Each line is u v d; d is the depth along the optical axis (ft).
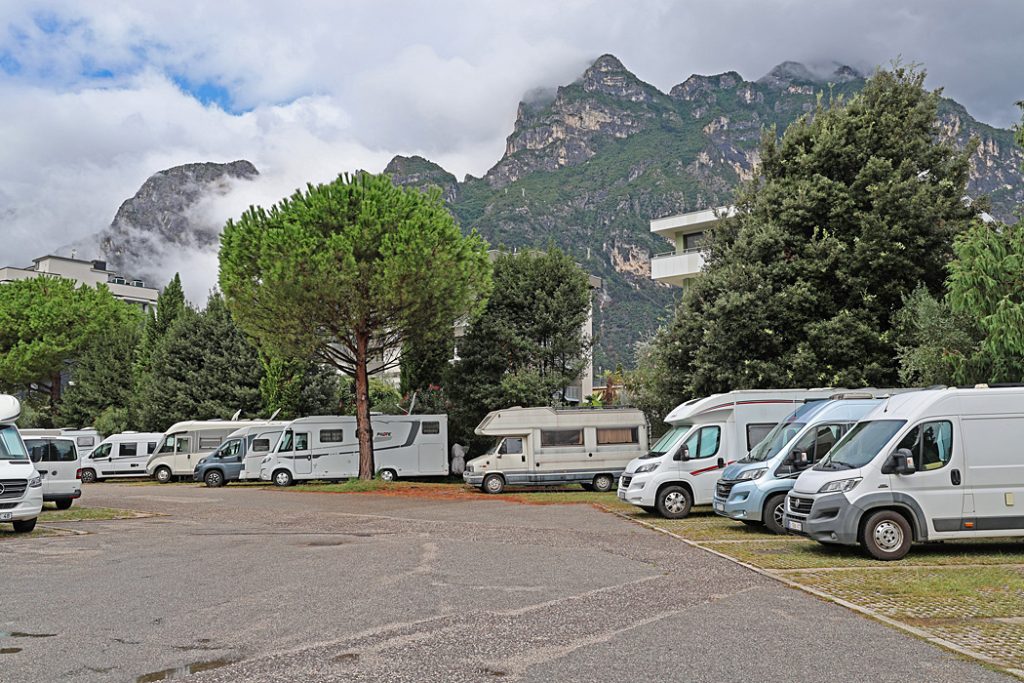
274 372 137.39
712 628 24.13
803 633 23.45
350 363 102.73
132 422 159.63
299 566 36.96
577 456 92.79
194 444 123.34
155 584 32.53
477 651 21.63
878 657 20.81
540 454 92.27
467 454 127.34
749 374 77.05
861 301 75.46
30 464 53.26
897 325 72.59
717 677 19.11
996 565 35.47
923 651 21.42
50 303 170.50
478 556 39.73
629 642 22.49
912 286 74.95
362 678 19.22
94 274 305.94
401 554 40.68
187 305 149.28
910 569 34.55
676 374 88.48
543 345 124.06
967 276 55.98
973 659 20.56
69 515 64.49
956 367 58.08
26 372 167.22
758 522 52.60
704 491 59.93
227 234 96.84
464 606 27.55
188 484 118.52
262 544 45.52
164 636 23.71
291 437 107.14
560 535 48.98
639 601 28.32
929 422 38.73
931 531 37.76
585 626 24.49
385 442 107.14
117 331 172.35
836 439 50.19
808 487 39.60
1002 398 39.11
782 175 86.38
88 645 22.72
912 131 80.38
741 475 51.70
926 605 27.17
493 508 69.82
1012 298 55.01
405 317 96.22
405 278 91.25
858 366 74.18
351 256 89.61
